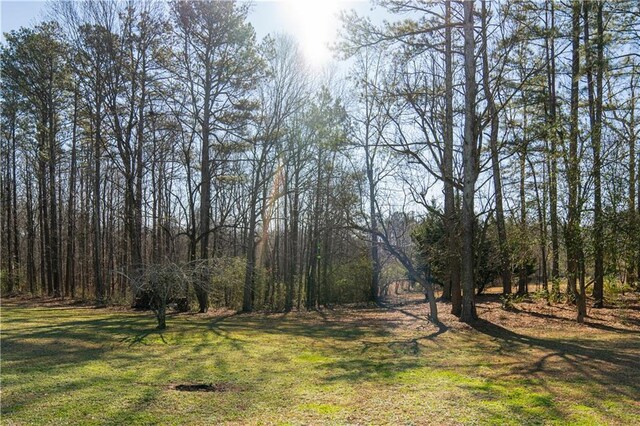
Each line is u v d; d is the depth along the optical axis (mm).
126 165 23453
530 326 14352
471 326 14547
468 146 15039
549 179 14398
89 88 23500
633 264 14102
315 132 22297
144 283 15273
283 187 27547
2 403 6398
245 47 21953
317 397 6820
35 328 15219
